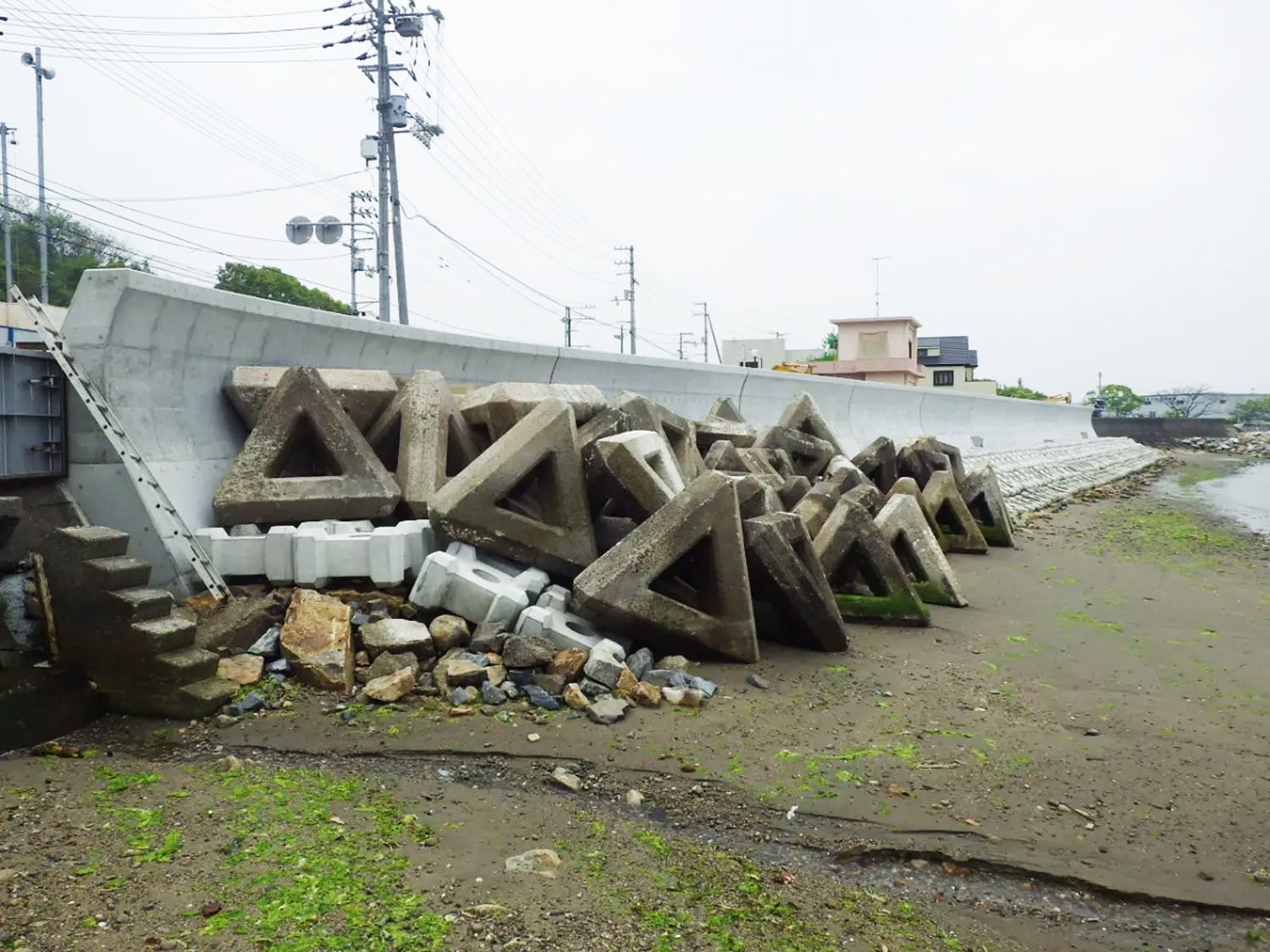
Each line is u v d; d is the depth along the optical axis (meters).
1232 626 8.70
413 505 7.53
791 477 11.22
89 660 5.34
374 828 3.95
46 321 6.45
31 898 3.24
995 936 3.44
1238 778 4.93
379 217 26.78
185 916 3.16
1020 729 5.59
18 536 5.93
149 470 6.52
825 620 7.01
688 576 7.27
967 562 12.27
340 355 9.32
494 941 3.10
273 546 6.58
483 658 5.85
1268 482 32.22
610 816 4.23
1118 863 3.98
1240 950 3.42
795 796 4.49
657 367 16.33
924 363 67.38
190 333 7.37
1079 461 31.89
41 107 29.52
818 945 3.25
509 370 12.54
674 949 3.13
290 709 5.35
